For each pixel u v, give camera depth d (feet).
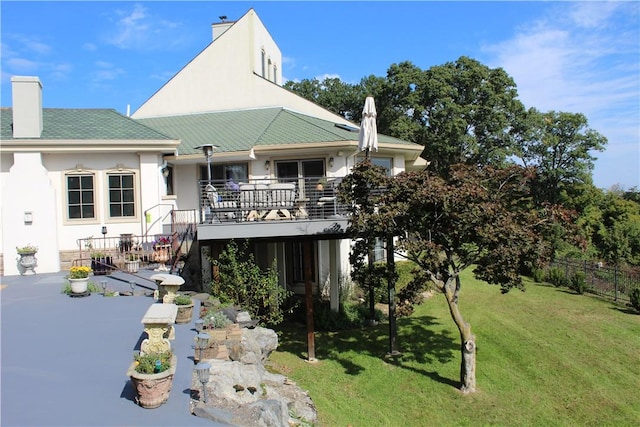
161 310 24.16
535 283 68.18
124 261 47.75
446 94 113.39
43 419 18.49
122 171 52.54
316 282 58.29
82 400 20.35
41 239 49.34
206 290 48.67
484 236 32.71
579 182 138.10
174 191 59.00
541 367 39.27
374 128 42.86
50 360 24.97
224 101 75.10
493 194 37.22
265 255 57.47
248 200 44.16
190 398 20.98
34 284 43.47
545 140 134.21
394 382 37.81
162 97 76.74
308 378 38.11
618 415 32.09
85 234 51.55
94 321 31.91
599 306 54.54
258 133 60.34
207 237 41.78
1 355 25.64
